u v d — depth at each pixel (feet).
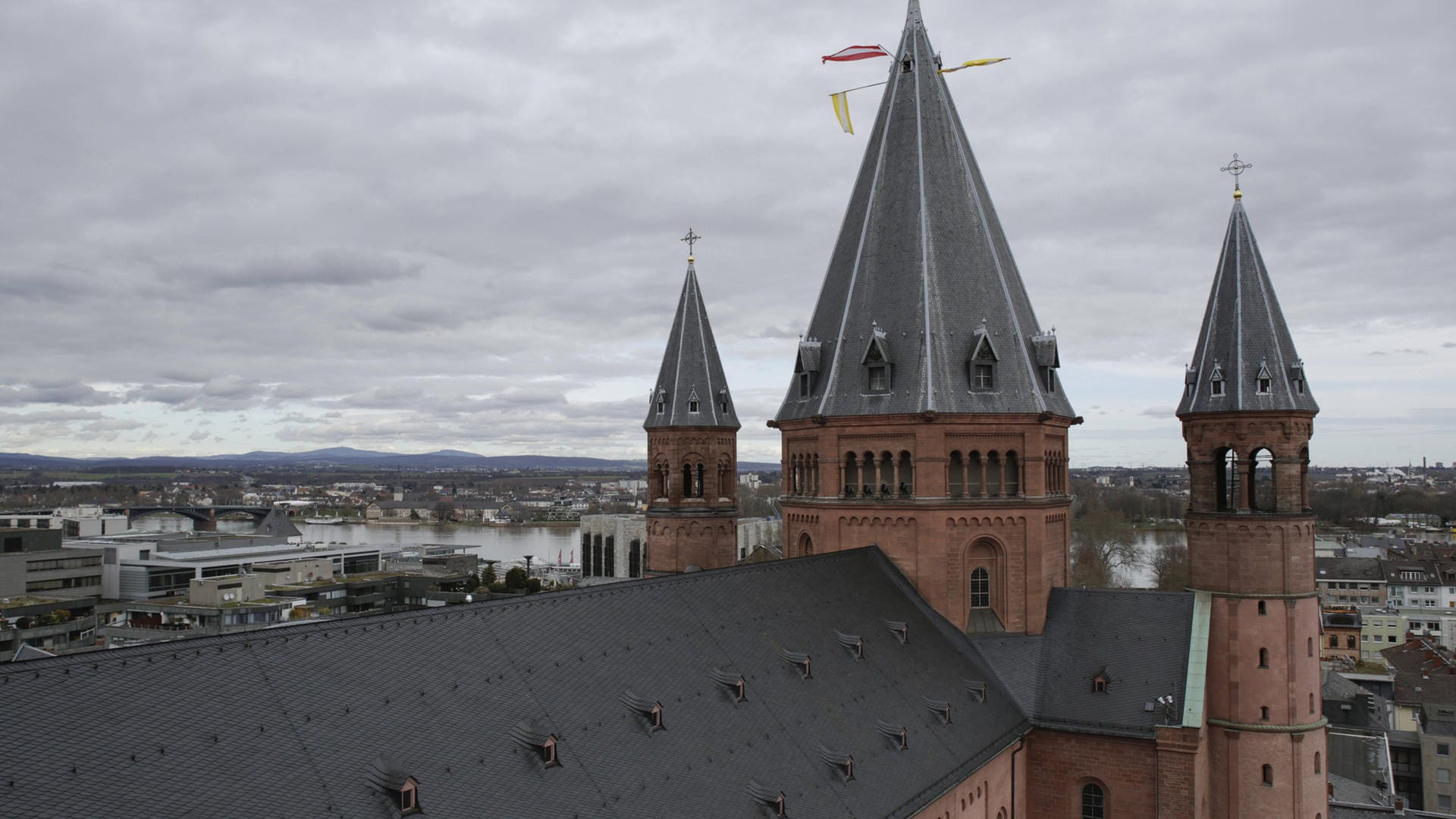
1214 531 202.18
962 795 154.20
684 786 111.14
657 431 274.77
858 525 207.31
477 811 90.84
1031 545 202.28
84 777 71.87
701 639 137.49
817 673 148.66
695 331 276.41
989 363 205.57
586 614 126.00
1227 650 199.62
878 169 223.71
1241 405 199.62
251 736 83.41
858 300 217.56
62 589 623.77
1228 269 209.15
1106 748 176.76
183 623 515.09
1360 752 336.29
